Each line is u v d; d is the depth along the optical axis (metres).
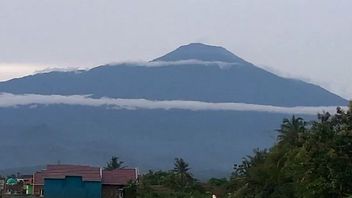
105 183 112.06
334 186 53.56
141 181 111.62
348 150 55.00
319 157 54.69
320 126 56.22
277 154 75.50
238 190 79.94
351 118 56.53
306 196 55.12
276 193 69.44
